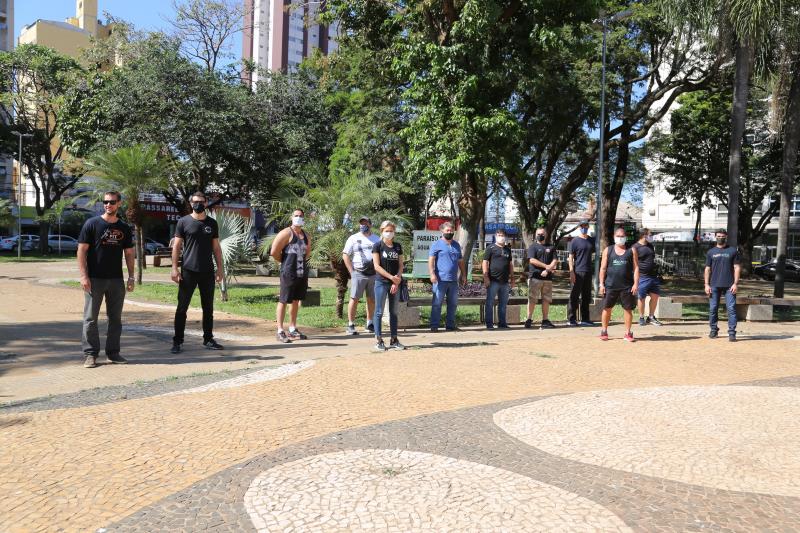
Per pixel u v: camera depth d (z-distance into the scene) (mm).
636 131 27062
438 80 13555
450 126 13469
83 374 6617
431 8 13930
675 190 36906
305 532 2922
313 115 31297
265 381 6258
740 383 6754
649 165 43438
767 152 33438
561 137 24844
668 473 3838
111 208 6922
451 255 10570
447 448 4262
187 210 30406
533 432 4680
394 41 15328
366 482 3572
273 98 31094
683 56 20641
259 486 3492
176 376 6496
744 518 3195
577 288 11805
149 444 4223
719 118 32250
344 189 12117
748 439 4559
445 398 5766
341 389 5996
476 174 13766
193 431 4531
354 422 4887
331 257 11859
